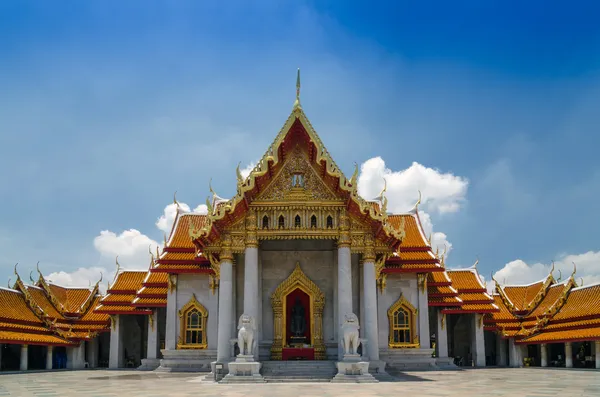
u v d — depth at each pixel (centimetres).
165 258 5316
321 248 4322
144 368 5622
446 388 3078
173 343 5194
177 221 5753
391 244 3994
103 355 7212
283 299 4212
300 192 3912
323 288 4266
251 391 2894
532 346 7069
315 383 3441
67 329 6469
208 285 5300
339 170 3762
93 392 2898
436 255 5425
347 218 3894
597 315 5747
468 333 7150
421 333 5131
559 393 2755
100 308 5884
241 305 4156
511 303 7100
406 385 3306
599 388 3097
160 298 5650
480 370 5444
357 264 4212
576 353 6538
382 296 5116
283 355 3991
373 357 3762
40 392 2933
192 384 3456
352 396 2575
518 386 3244
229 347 3762
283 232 3862
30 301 6234
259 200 3897
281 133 3775
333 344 4144
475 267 6481
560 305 6525
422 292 5203
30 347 6425
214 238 3944
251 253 3822
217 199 5588
